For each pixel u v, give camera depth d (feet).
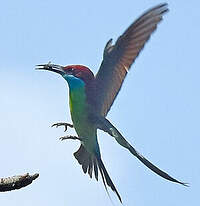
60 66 46.50
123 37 43.52
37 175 39.83
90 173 46.44
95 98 45.52
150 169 41.01
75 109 45.57
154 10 41.55
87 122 45.50
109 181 45.37
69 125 46.39
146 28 42.37
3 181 39.17
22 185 39.45
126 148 43.24
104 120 45.16
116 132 44.37
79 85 45.73
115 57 44.55
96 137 45.88
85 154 46.96
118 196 43.60
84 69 46.14
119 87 45.42
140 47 43.47
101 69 45.42
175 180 39.73
